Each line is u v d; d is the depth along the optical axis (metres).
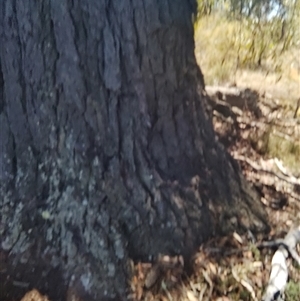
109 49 2.39
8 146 2.52
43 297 2.32
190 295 2.44
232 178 2.87
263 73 4.84
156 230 2.54
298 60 4.64
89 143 2.46
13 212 2.48
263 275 2.62
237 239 2.74
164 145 2.61
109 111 2.46
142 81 2.48
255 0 3.94
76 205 2.44
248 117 4.38
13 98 2.49
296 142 4.11
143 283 2.43
